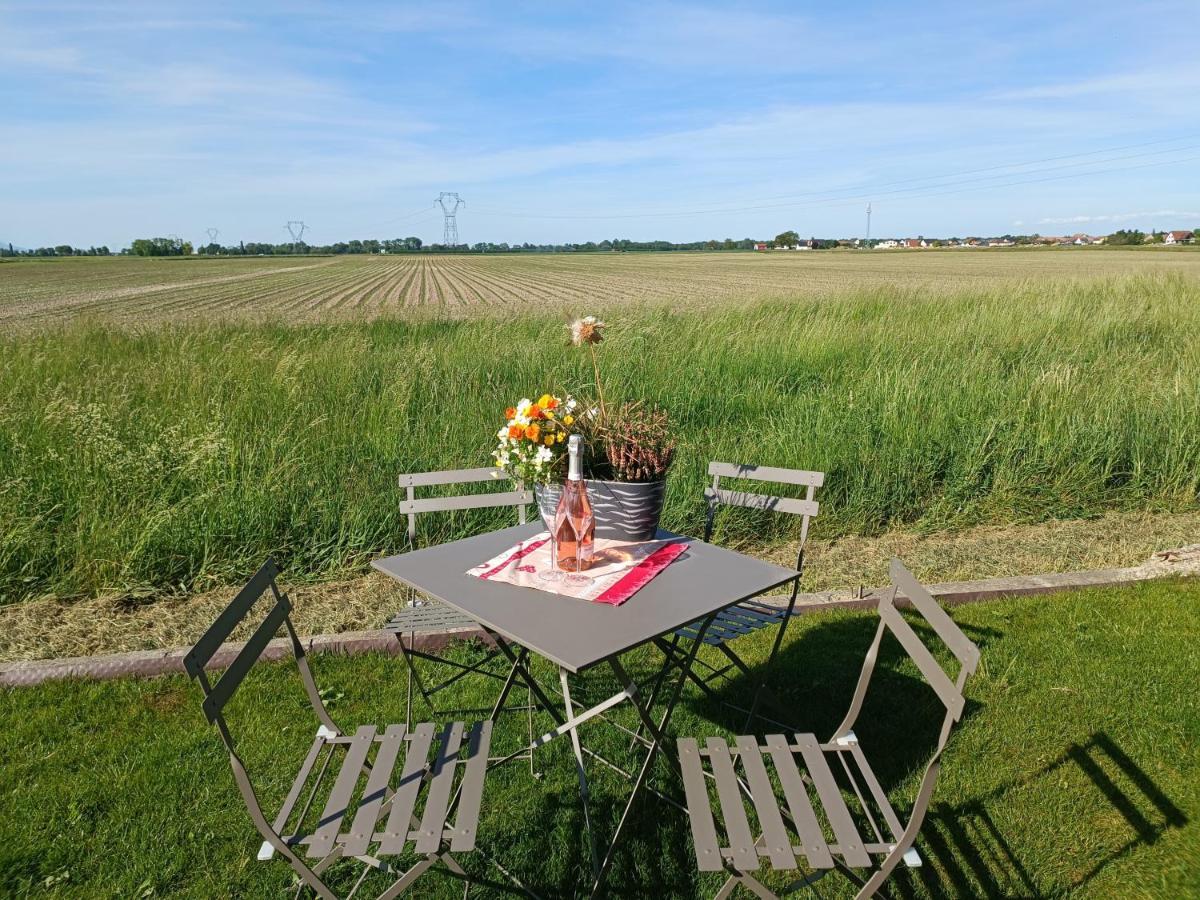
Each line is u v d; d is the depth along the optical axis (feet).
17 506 15.81
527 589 7.76
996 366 26.40
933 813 8.63
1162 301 42.39
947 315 39.42
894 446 19.07
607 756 9.70
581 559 8.22
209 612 13.92
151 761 9.58
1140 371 27.43
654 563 8.42
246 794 6.17
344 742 7.66
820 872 6.51
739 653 12.12
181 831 8.45
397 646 12.21
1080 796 8.82
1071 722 10.11
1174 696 10.53
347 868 7.98
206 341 34.19
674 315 42.63
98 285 136.46
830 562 15.92
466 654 12.07
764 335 31.71
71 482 16.72
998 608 13.15
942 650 11.97
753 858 5.90
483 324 38.73
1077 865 7.90
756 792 6.59
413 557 8.79
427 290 116.98
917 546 16.69
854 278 129.39
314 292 113.80
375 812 6.57
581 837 8.39
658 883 7.82
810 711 10.59
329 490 17.15
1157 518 18.03
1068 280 51.88
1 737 10.08
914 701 10.73
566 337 29.27
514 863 8.05
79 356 29.96
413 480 10.57
